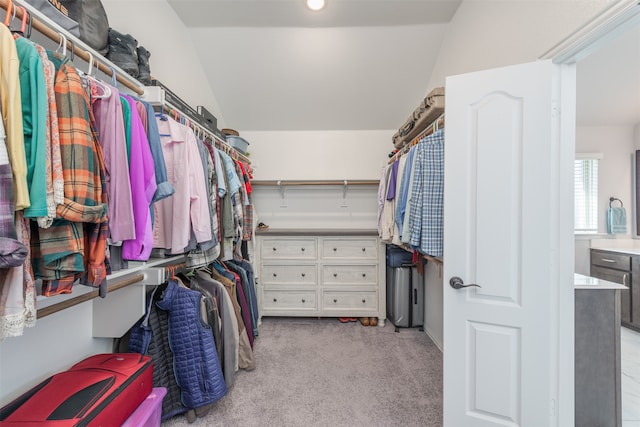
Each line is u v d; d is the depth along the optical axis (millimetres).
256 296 2688
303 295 2818
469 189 1236
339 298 2803
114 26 1538
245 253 2535
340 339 2410
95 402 900
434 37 2283
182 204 1263
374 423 1432
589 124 3012
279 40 2348
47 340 1100
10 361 977
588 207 3086
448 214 1270
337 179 3227
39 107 605
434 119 1675
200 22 2203
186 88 2285
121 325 1283
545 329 1127
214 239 1562
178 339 1395
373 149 3223
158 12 1909
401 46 2363
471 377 1252
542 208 1122
